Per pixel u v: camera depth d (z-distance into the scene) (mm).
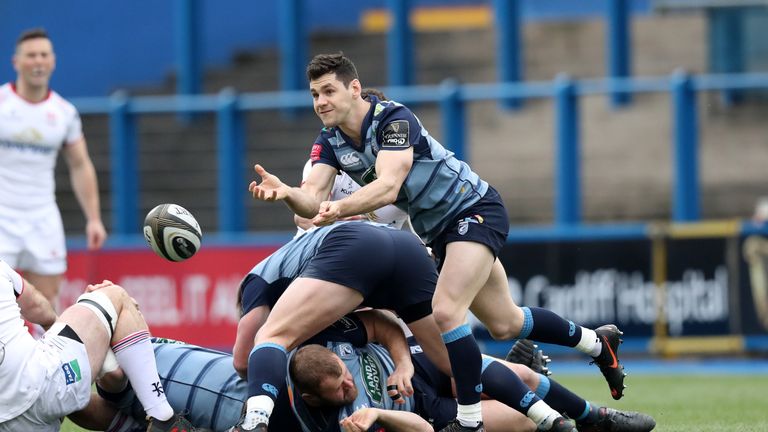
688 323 42750
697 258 42719
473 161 60406
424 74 66000
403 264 20297
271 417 19797
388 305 20656
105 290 19594
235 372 20188
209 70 68062
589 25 67188
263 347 19188
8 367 18094
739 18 59562
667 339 42875
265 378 18891
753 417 26750
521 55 59281
